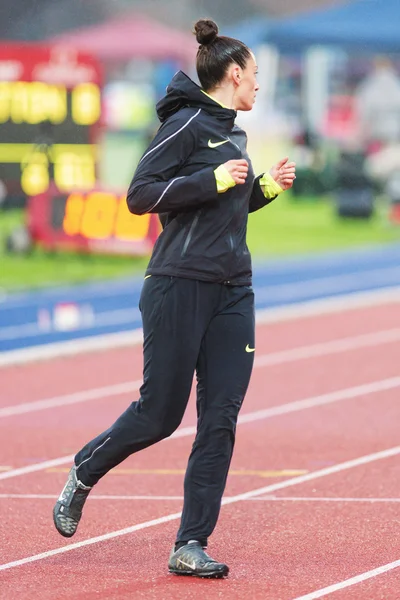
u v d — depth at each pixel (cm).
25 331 3509
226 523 1627
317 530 1579
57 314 3616
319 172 6688
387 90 6944
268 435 2316
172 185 1277
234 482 1898
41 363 3378
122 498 1798
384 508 1700
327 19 6209
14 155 4681
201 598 1270
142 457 2119
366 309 4416
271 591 1295
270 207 6625
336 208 6184
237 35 6281
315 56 6912
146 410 1338
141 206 1298
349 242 5469
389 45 6272
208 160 1311
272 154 6644
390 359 3306
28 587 1323
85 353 3547
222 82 1333
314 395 2778
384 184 6444
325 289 4547
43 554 1471
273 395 2781
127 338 3741
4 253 4766
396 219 6097
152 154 1307
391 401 2695
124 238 4597
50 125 4691
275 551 1474
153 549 1492
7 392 2894
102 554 1469
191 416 2545
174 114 1323
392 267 4862
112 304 3806
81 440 2309
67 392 2889
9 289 3953
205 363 1344
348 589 1302
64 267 4538
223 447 1341
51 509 1734
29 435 2361
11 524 1638
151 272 1332
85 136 4741
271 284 4381
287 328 3956
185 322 1315
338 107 7119
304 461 2062
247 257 1352
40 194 4672
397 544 1498
